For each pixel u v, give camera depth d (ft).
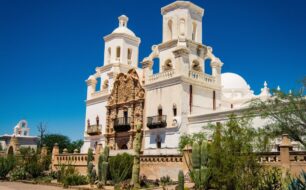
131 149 138.41
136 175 88.48
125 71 172.45
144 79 145.18
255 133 69.21
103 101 167.02
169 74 133.49
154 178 104.94
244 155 61.62
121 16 182.91
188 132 124.16
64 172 111.24
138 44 183.42
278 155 73.00
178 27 145.48
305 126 79.92
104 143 159.84
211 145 68.64
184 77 127.75
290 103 84.33
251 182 59.93
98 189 87.45
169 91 131.64
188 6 146.10
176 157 99.25
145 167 108.58
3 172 127.13
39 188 92.94
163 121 129.08
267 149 72.59
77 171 123.03
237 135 65.77
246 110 98.17
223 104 172.45
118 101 157.79
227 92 193.57
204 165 69.10
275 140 85.81
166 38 149.48
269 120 92.38
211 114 116.78
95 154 126.21
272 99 90.84
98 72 182.19
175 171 98.94
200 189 68.85
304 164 69.31
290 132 80.89
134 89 148.77
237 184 60.23
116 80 160.25
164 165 102.63
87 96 179.93
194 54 144.46
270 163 73.46
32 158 136.36
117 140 153.48
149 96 140.67
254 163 61.46
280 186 61.11
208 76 138.82
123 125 146.82
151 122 134.00
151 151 130.41
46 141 288.51
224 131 69.62
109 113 161.27
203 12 153.58
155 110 136.26
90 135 170.50
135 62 179.83
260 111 91.45
